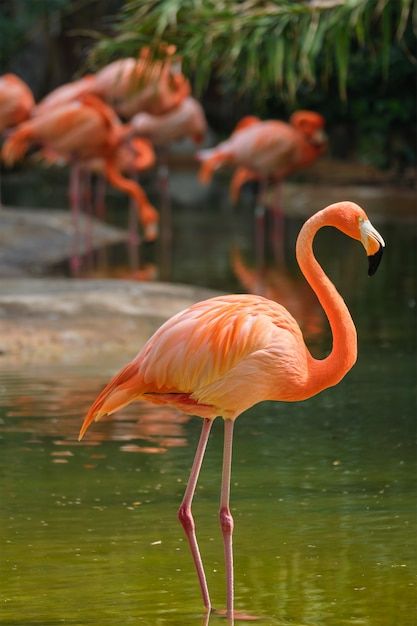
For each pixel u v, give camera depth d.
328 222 6.44
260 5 13.81
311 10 13.34
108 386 6.38
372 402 10.35
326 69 14.03
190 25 13.81
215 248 21.50
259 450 8.95
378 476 8.25
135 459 8.66
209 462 8.62
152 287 15.04
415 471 8.36
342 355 6.46
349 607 6.03
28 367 11.61
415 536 7.07
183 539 7.07
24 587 6.31
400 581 6.38
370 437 9.24
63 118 22.09
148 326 13.22
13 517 7.41
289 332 6.41
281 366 6.30
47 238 21.73
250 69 13.80
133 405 10.47
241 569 6.59
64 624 5.85
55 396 10.41
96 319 13.27
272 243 22.27
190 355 6.19
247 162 23.73
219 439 9.27
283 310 6.50
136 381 6.28
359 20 13.16
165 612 6.01
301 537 7.07
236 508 7.61
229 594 6.05
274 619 5.91
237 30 13.63
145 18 13.85
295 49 13.63
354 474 8.30
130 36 14.19
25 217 22.84
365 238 6.32
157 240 22.81
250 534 7.14
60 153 22.28
